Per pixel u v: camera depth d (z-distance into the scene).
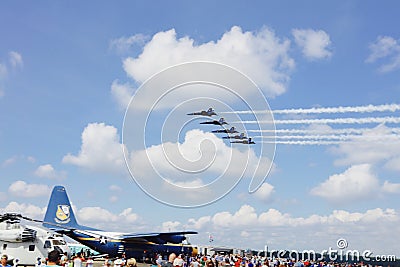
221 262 52.91
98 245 58.75
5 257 16.25
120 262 41.66
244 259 50.97
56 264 10.12
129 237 57.56
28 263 43.16
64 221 62.38
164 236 59.34
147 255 58.72
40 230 44.62
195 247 61.38
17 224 43.53
